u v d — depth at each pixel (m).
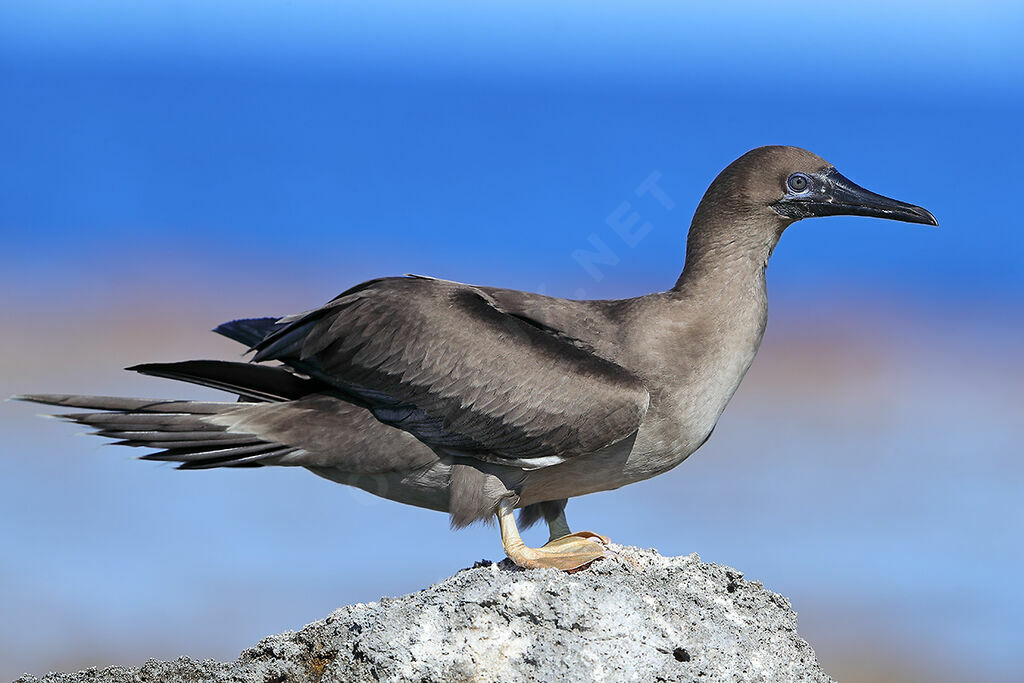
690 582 7.56
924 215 8.48
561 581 7.20
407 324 8.06
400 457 8.15
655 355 8.19
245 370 8.25
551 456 8.03
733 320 8.38
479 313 8.15
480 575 7.45
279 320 8.95
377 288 8.26
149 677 7.47
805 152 8.70
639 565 7.81
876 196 8.55
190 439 8.08
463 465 8.13
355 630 7.15
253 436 8.09
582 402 7.92
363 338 8.07
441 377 7.99
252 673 7.22
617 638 6.93
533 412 7.93
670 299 8.43
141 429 8.07
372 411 8.18
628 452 8.23
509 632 6.95
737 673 6.88
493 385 7.96
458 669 6.83
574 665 6.79
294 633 7.37
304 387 8.41
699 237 8.57
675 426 8.25
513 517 8.16
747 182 8.52
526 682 6.77
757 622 7.40
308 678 7.20
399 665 6.83
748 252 8.54
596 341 8.29
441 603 7.14
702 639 7.06
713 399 8.33
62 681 7.51
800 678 7.00
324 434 8.12
